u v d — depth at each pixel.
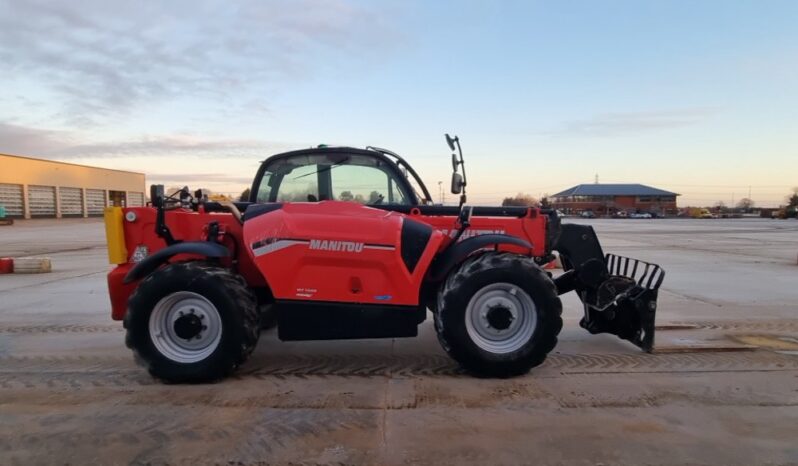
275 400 3.39
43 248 16.75
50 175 48.62
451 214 4.40
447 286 3.77
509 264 3.76
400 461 2.62
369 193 4.65
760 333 5.12
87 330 5.34
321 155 4.67
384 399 3.41
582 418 3.11
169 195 4.32
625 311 4.45
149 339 3.66
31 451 2.72
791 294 7.39
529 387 3.62
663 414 3.17
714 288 7.91
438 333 3.81
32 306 6.66
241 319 3.64
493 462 2.61
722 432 2.93
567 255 4.57
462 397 3.44
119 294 4.05
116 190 59.06
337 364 4.14
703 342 4.78
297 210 3.88
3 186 43.56
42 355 4.43
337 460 2.63
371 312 3.75
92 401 3.38
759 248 15.37
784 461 2.62
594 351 4.49
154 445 2.78
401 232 3.77
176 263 3.76
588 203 86.69
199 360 3.67
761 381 3.73
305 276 3.71
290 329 3.75
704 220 51.56
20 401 3.39
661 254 13.46
